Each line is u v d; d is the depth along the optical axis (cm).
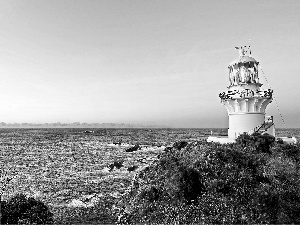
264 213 1503
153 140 10494
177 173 1861
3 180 3306
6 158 5381
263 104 2466
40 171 3925
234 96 2517
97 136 14150
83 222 1872
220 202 1633
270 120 2533
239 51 2694
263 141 2083
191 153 2147
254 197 1602
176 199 1759
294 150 2019
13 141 10362
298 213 1502
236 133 2520
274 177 1761
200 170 1859
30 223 1584
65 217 1980
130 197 2252
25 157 5522
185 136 13688
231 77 2692
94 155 5725
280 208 1518
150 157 5191
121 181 3183
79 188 2891
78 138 12356
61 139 11575
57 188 2900
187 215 1627
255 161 1914
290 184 1709
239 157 1938
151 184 2078
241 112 2497
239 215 1529
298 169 1827
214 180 1748
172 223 1596
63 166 4350
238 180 1742
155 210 1791
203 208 1634
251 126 2477
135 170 3856
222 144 2244
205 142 2395
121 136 14125
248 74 2573
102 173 3722
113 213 2050
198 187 1756
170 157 2266
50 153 6209
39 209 1727
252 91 2459
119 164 4362
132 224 1752
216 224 1502
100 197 2528
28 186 3002
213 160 1922
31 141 10325
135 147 7219
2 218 1567
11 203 1714
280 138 2439
